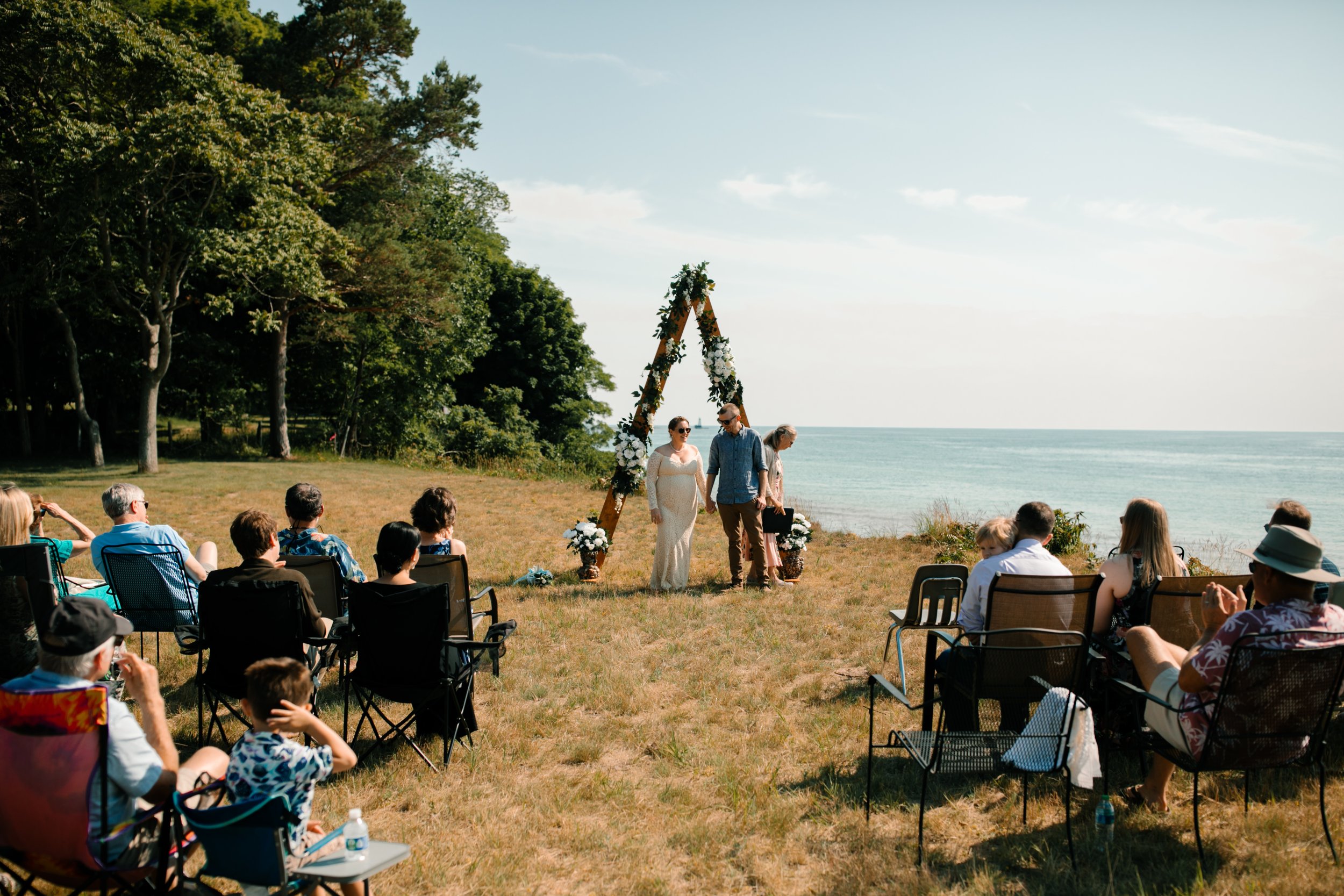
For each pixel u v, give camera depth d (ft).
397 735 16.47
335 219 91.09
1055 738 12.21
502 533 43.34
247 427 109.91
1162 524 14.33
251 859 8.82
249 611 14.26
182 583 17.12
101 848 8.73
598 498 61.62
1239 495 132.46
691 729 17.03
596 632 23.97
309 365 107.24
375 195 94.94
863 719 17.28
